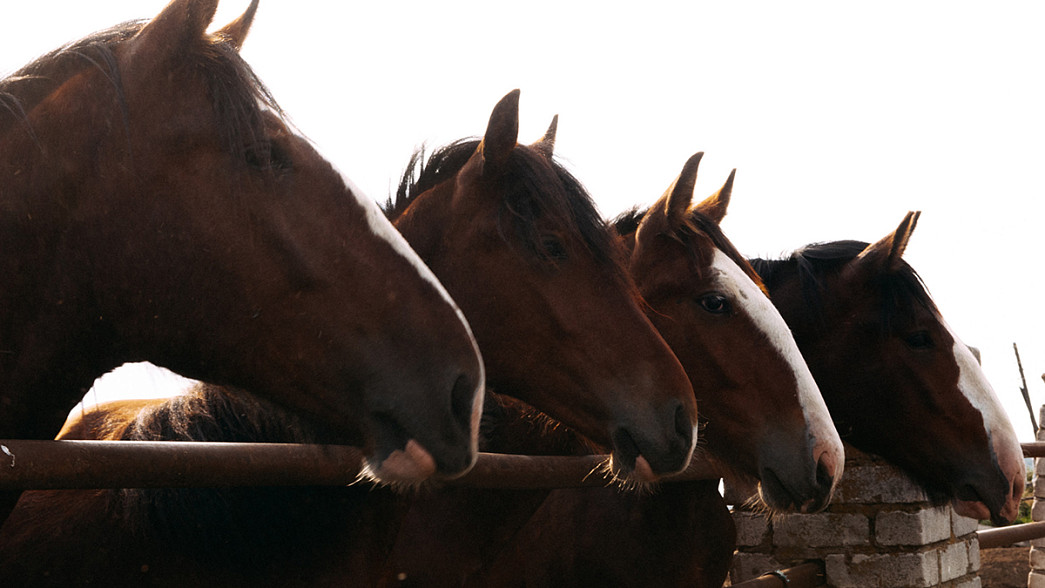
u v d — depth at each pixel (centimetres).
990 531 490
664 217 287
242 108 153
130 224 148
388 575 255
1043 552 658
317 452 173
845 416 364
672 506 318
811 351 364
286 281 153
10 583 184
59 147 146
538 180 225
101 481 139
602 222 229
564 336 218
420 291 162
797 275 372
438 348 159
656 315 278
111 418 253
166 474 148
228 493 190
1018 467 346
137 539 186
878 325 356
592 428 218
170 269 149
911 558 395
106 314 152
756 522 425
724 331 276
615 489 326
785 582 373
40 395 154
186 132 150
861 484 406
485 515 273
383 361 156
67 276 148
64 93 151
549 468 231
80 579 185
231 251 150
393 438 156
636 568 317
